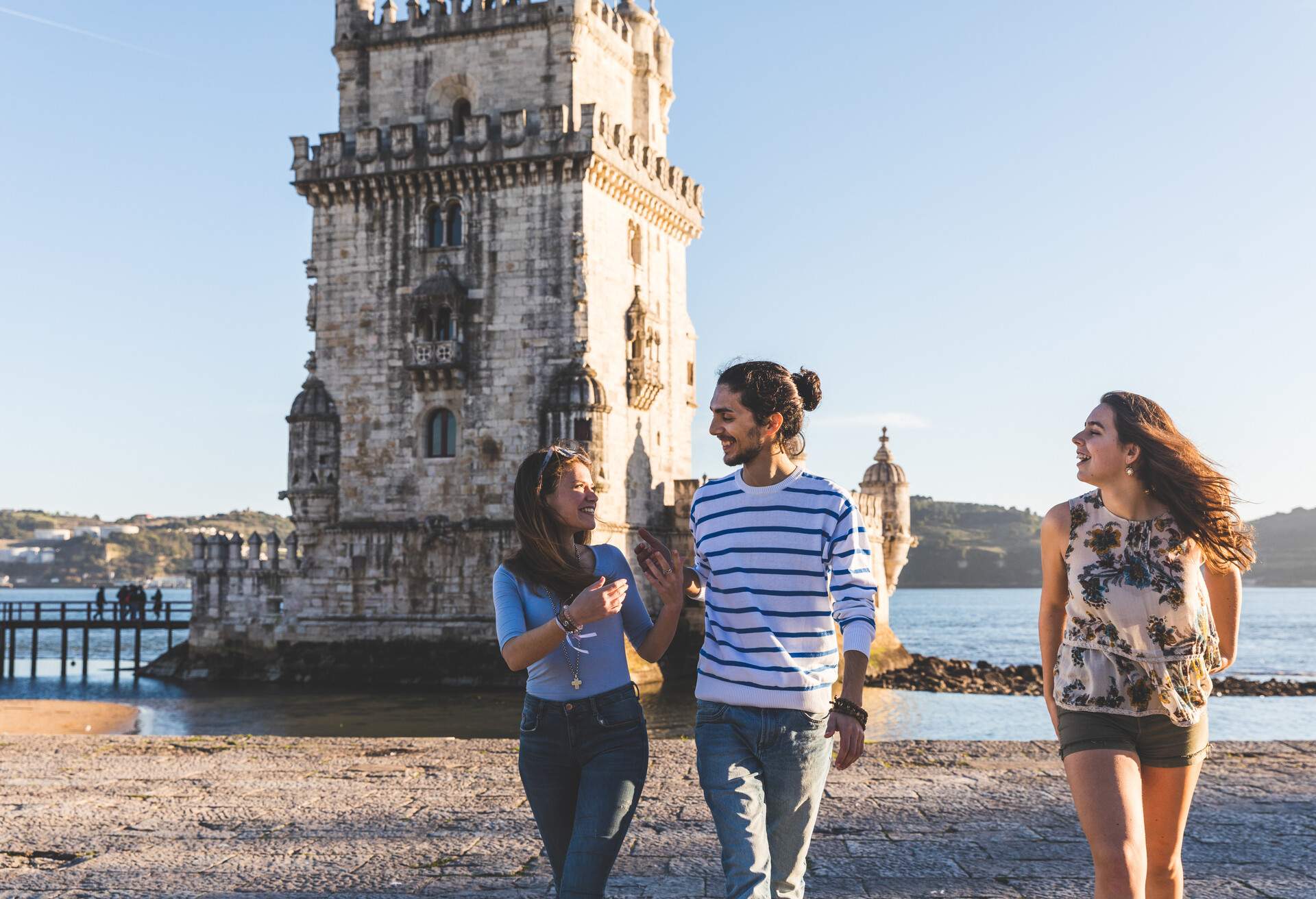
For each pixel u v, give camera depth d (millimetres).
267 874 10234
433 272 56156
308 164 57500
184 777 14203
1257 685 69188
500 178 55156
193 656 59500
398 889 9820
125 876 10203
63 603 68125
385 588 55844
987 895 9414
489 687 53562
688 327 66875
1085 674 7219
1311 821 11477
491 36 56656
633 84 63156
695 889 9648
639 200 59375
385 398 56594
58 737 17359
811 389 7680
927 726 48938
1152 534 7215
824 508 7160
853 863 10289
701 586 7621
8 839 11391
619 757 7258
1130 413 7242
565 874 7008
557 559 7406
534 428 54188
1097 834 6773
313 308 57812
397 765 14898
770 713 6949
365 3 58969
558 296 54281
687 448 65812
